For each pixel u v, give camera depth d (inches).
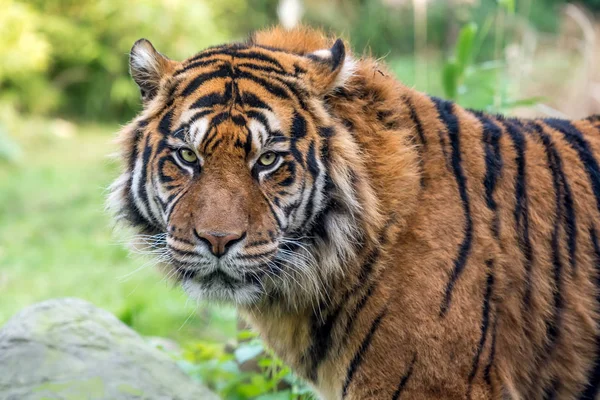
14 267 636.1
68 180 904.3
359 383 230.2
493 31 948.6
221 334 484.1
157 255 244.4
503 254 230.2
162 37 1224.8
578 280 241.3
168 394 281.6
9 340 283.7
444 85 415.8
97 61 1242.0
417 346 222.2
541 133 251.3
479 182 233.5
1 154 975.0
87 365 281.6
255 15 1363.2
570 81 665.0
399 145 231.0
